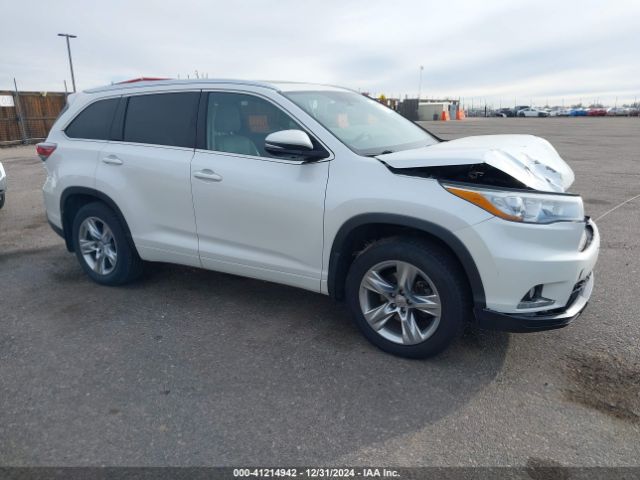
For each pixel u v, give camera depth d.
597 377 3.04
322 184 3.24
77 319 3.89
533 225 2.74
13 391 2.94
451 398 2.86
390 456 2.42
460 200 2.83
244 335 3.61
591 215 6.96
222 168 3.62
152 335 3.62
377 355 3.32
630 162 12.42
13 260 5.33
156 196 3.99
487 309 2.90
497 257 2.77
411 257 3.03
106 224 4.34
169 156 3.90
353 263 3.29
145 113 4.12
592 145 17.14
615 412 2.72
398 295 3.16
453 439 2.53
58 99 20.75
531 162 3.13
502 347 3.39
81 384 3.02
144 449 2.47
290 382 3.02
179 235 3.99
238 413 2.74
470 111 70.88
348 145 3.28
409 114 48.59
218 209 3.69
